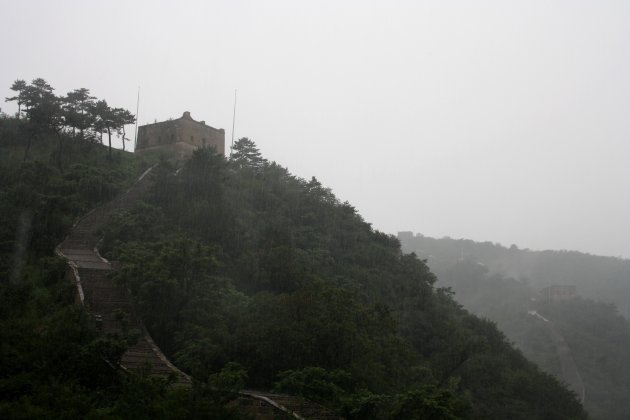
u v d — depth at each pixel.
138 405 14.73
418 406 17.86
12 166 41.28
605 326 84.81
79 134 51.09
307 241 41.38
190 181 40.44
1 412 13.55
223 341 21.78
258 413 17.44
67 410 14.34
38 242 30.98
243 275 31.42
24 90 50.94
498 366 37.56
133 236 33.12
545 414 35.31
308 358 21.44
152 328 23.33
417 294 42.84
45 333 18.17
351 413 18.23
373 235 51.06
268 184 49.91
